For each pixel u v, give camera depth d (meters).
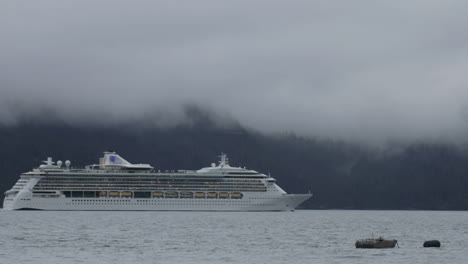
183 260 189.50
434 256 199.00
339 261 187.75
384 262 187.00
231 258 194.12
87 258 192.12
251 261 188.00
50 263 181.62
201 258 194.00
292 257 196.75
